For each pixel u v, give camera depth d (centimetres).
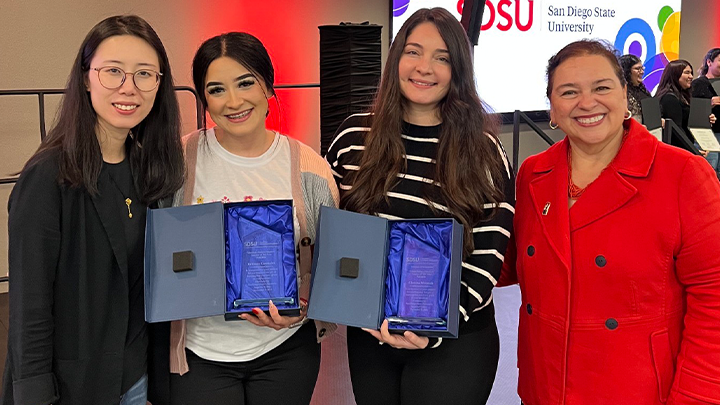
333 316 161
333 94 389
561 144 172
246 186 175
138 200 162
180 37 491
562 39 689
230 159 175
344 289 163
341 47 381
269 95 175
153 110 162
